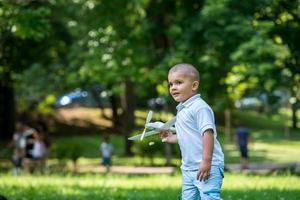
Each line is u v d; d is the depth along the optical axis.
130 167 32.75
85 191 14.45
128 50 26.67
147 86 32.25
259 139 58.59
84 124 65.00
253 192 13.15
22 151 24.89
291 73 22.39
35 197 12.97
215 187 6.53
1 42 19.88
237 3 22.81
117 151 45.22
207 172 6.43
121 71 26.56
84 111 70.12
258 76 21.48
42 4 32.09
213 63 22.89
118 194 13.46
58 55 44.81
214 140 6.65
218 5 22.31
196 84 6.86
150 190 14.62
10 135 52.88
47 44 41.72
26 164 24.64
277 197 11.98
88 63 27.06
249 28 22.03
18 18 16.69
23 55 38.41
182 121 6.79
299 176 20.70
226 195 12.35
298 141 56.59
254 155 41.59
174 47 25.45
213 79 23.89
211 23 23.20
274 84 21.61
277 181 17.14
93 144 51.62
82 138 55.62
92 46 28.06
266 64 21.25
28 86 45.78
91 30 28.06
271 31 22.08
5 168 31.95
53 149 30.83
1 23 17.48
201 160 6.62
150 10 26.17
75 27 30.08
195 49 24.16
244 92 25.17
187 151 6.75
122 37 27.05
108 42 27.58
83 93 64.62
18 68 39.06
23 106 55.91
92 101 75.62
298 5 21.69
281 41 22.50
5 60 36.53
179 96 6.86
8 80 44.50
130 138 7.15
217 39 22.66
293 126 72.00
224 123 71.31
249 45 21.30
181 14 25.11
